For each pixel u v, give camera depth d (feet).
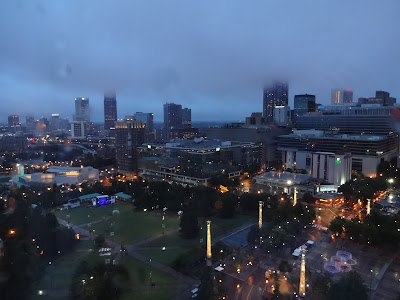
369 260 558.97
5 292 421.18
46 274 498.28
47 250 581.12
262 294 455.22
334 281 470.39
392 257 570.05
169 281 494.18
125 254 591.78
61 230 623.77
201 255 565.12
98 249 609.01
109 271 472.85
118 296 447.83
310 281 462.19
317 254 582.76
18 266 449.06
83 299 425.28
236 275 509.76
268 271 493.36
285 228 614.34
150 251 607.37
